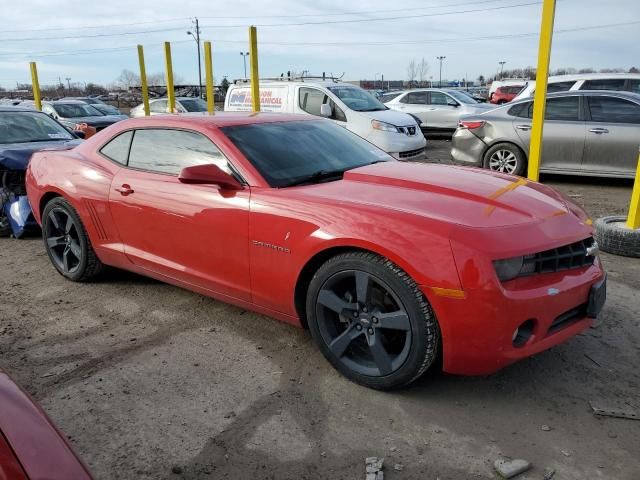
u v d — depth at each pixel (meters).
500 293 2.49
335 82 11.26
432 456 2.44
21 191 6.21
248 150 3.48
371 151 4.19
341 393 2.93
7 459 1.34
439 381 3.03
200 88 37.66
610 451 2.45
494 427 2.63
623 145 8.05
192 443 2.56
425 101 16.45
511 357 2.59
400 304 2.68
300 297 3.17
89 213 4.25
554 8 5.88
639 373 3.08
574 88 11.15
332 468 2.38
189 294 4.38
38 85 16.45
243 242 3.26
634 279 4.51
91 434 2.64
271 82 11.46
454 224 2.64
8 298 4.38
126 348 3.49
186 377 3.13
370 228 2.73
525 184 3.42
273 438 2.58
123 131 4.20
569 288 2.71
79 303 4.25
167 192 3.65
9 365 3.31
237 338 3.60
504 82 28.62
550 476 2.30
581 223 3.00
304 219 2.97
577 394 2.89
